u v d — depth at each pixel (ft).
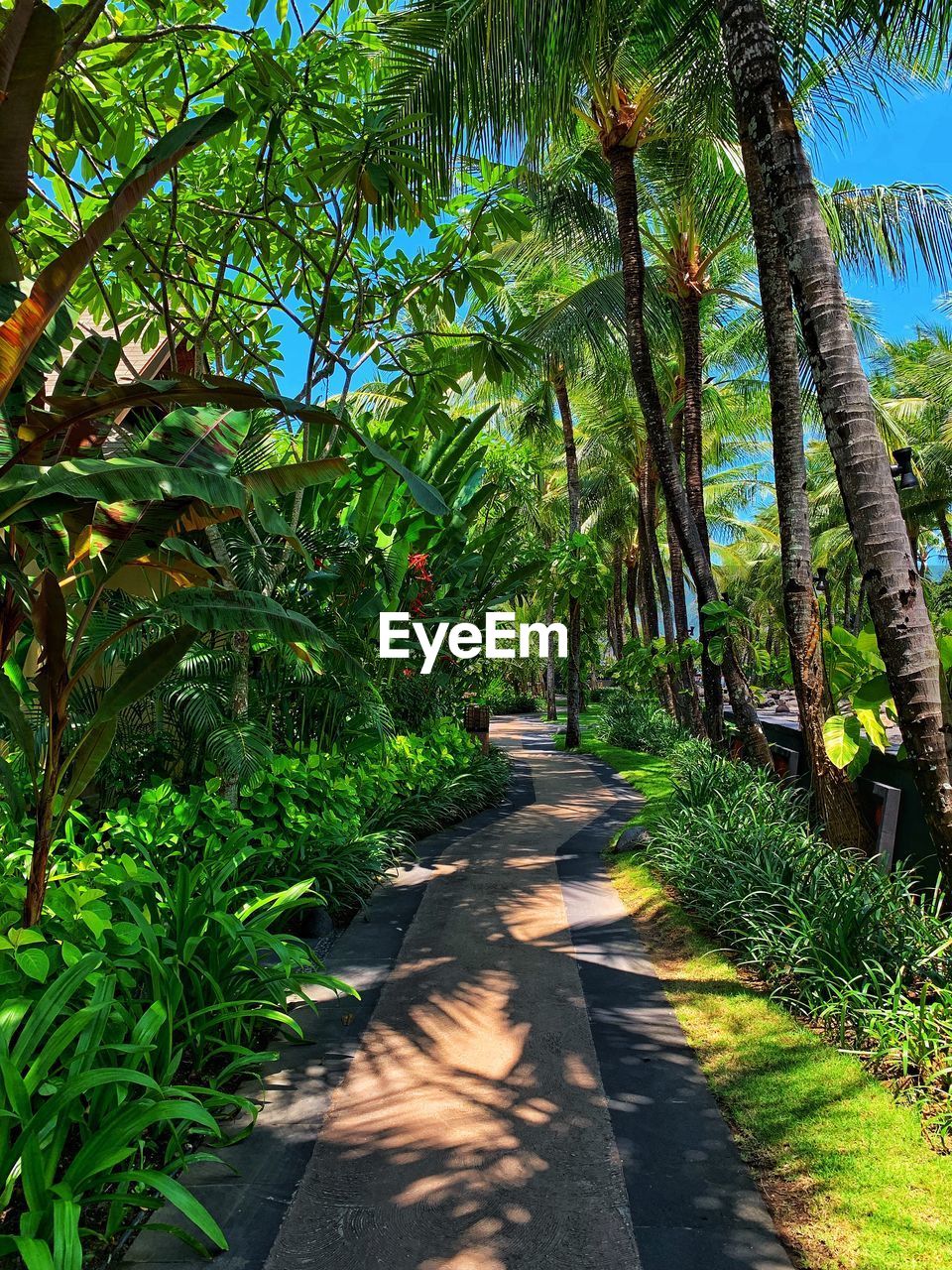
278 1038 12.19
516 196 20.83
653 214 40.37
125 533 9.87
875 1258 7.38
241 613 10.38
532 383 52.06
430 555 32.30
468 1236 7.87
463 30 19.52
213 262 21.12
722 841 18.06
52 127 18.28
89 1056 7.71
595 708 106.83
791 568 18.22
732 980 14.10
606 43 21.77
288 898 12.57
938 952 11.53
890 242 31.81
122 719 18.56
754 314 50.60
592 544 56.95
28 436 8.87
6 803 14.46
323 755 21.09
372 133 18.16
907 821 16.19
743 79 13.24
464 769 33.83
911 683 11.51
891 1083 10.34
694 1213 8.20
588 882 21.22
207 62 18.53
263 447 20.30
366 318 23.53
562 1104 10.36
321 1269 7.39
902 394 79.82
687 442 36.76
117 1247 7.61
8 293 10.57
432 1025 12.67
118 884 10.98
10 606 9.85
